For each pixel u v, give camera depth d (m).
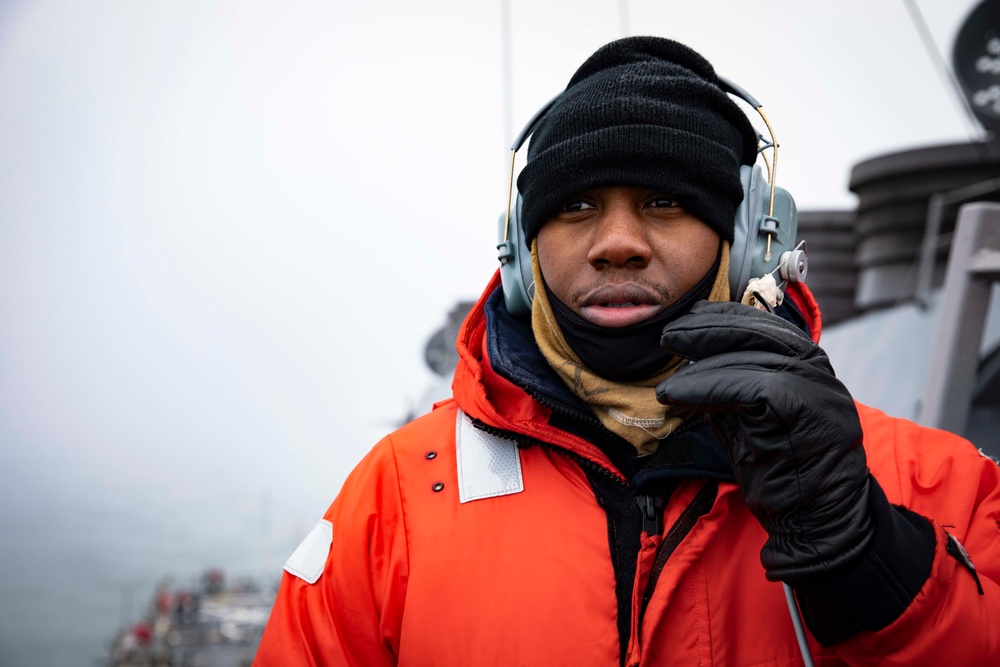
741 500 0.76
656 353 0.76
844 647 0.66
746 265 0.79
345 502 0.86
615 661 0.70
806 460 0.62
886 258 3.95
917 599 0.63
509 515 0.78
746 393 0.62
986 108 4.10
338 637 0.79
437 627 0.74
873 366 3.79
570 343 0.79
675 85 0.78
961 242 2.41
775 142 0.83
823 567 0.62
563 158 0.75
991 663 0.64
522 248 0.84
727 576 0.73
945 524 0.74
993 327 3.31
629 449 0.79
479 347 0.92
